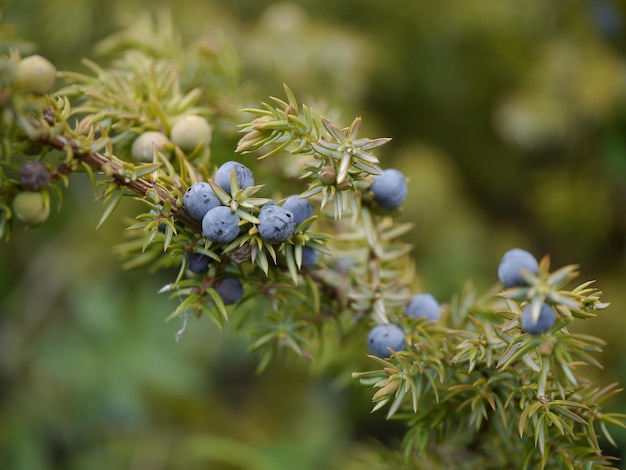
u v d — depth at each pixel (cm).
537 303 23
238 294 26
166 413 60
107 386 57
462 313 29
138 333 59
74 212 61
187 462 58
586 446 27
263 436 59
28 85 24
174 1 57
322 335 29
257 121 25
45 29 54
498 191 66
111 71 30
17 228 62
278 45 56
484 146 66
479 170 66
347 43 57
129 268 29
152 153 28
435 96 66
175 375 58
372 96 65
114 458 57
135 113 28
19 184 24
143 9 56
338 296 28
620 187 58
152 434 59
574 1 60
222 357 62
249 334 28
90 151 24
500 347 26
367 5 65
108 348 58
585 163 59
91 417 57
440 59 66
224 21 58
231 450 56
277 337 28
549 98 58
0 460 56
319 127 26
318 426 59
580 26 59
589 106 56
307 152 26
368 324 28
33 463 56
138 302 60
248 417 61
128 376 58
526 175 65
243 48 56
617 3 56
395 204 27
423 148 63
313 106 31
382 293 27
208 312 26
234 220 24
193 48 34
